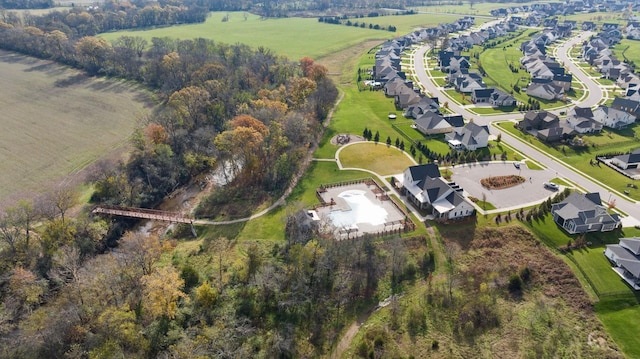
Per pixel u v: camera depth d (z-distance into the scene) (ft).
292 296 239.09
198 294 224.94
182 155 394.93
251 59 604.90
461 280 254.68
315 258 258.57
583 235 279.08
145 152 379.35
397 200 329.31
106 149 411.13
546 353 207.00
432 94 584.81
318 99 495.41
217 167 398.83
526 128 451.94
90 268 247.50
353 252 265.54
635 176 357.82
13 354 192.34
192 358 188.03
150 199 350.23
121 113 485.15
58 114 480.23
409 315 230.27
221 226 312.29
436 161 385.70
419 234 289.53
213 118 438.81
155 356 199.41
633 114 487.20
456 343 214.48
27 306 226.38
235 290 240.94
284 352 210.59
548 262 263.70
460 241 283.79
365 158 396.57
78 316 209.97
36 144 417.90
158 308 212.43
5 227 272.10
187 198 362.33
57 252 266.57
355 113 507.71
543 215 304.09
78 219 306.14
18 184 356.38
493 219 302.45
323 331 225.15
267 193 349.61
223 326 214.90
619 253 256.52
